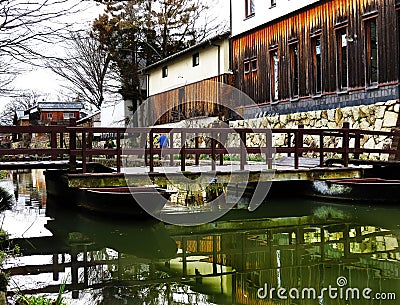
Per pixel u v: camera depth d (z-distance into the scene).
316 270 5.58
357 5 13.28
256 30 17.88
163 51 32.09
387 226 8.05
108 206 8.41
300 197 10.96
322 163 10.78
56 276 5.58
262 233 7.86
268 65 17.17
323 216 9.10
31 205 11.84
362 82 13.09
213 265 5.97
